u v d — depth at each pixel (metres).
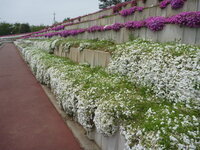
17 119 3.48
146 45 3.04
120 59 3.17
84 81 3.09
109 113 1.98
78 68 4.23
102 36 5.69
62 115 3.57
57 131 3.04
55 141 2.74
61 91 3.41
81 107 2.45
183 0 3.47
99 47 4.58
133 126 1.69
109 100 2.17
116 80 2.97
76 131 2.95
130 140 1.61
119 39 4.74
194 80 1.87
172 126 1.42
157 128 1.44
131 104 2.02
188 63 1.98
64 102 3.24
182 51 2.26
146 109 1.91
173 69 2.12
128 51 3.08
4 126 3.20
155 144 1.33
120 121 1.92
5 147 2.58
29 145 2.63
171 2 3.67
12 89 5.51
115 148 2.06
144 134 1.50
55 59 6.00
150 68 2.46
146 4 6.11
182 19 2.90
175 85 2.07
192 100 1.85
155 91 2.30
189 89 1.89
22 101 4.48
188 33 2.90
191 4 3.31
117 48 3.55
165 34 3.33
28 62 9.54
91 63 4.59
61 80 3.53
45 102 4.41
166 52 2.36
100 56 4.08
